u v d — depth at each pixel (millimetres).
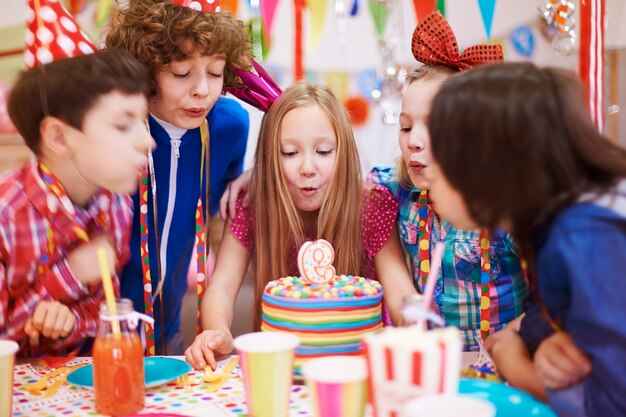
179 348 1737
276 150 1381
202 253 1553
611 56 2127
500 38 2240
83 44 1330
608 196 795
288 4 2238
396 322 1345
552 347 839
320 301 1005
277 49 2250
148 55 1345
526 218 807
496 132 781
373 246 1428
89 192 1249
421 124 1310
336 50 2258
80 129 1145
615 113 2131
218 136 1599
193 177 1562
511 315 1407
